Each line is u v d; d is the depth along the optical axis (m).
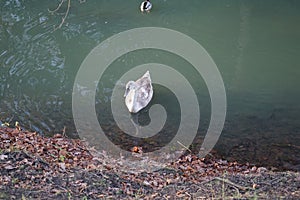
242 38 16.78
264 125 11.86
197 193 8.56
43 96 12.93
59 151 10.15
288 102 13.04
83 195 8.07
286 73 14.72
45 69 14.36
